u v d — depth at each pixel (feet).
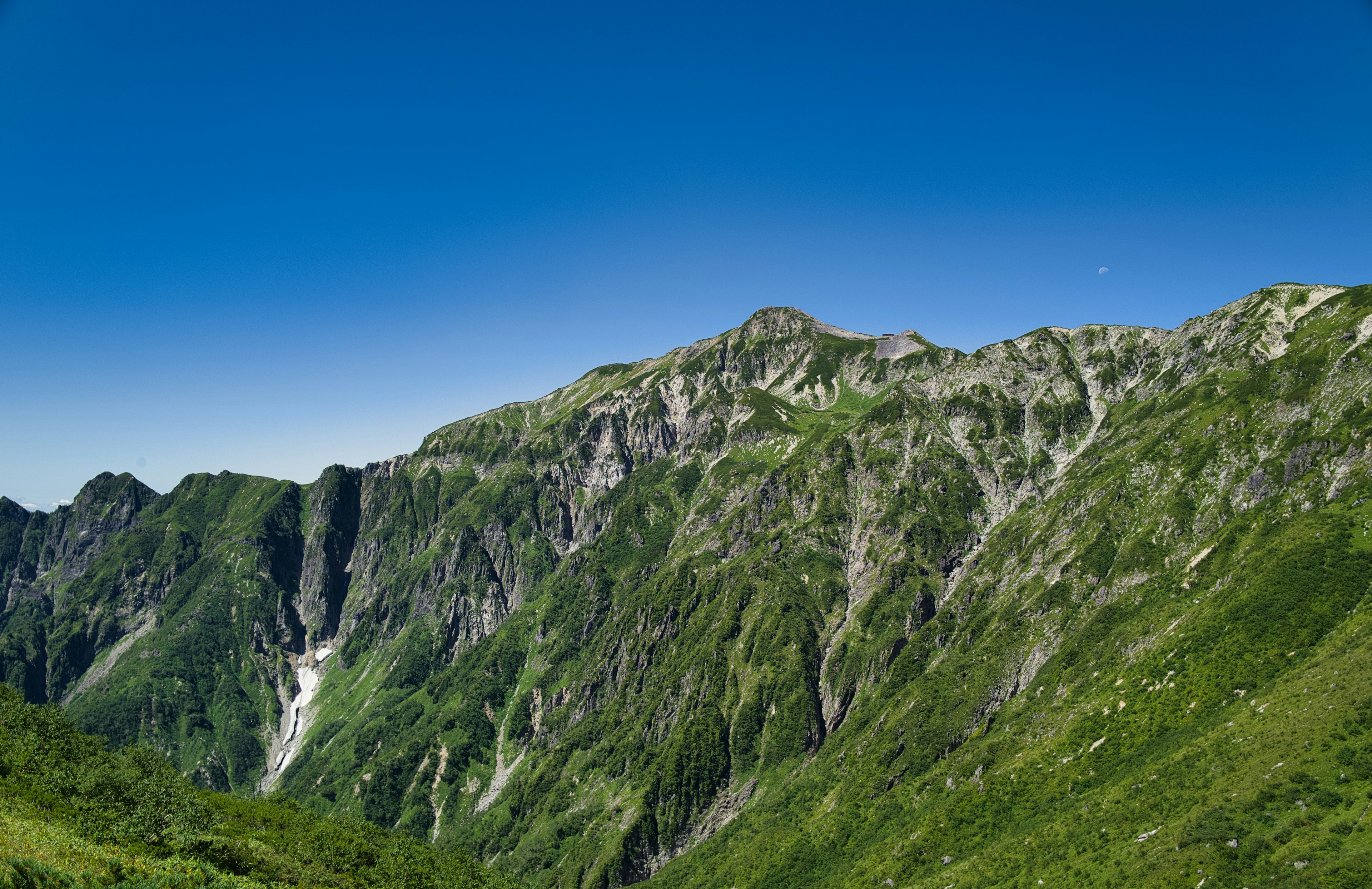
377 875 453.99
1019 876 437.17
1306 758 360.69
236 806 499.92
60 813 351.25
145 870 304.71
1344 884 268.62
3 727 437.58
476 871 539.70
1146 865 355.56
